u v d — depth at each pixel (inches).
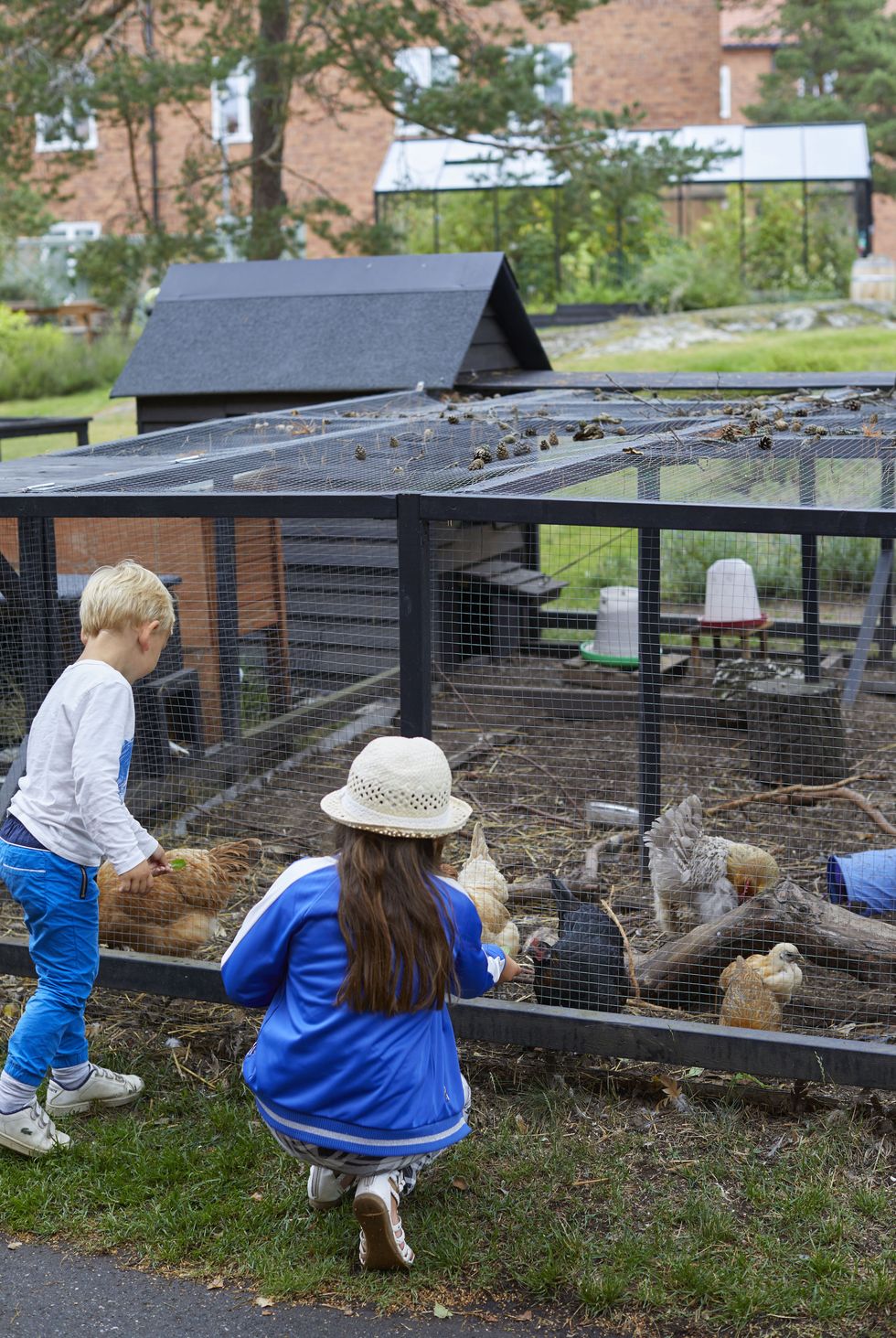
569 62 684.7
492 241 843.4
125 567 135.6
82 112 626.8
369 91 670.5
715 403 275.1
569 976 152.0
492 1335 111.1
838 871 170.7
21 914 188.5
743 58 1151.6
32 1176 132.6
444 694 310.2
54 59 635.5
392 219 848.3
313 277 386.6
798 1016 154.1
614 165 668.7
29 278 1021.8
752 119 1126.4
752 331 786.8
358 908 109.5
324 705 265.3
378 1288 116.8
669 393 349.4
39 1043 134.4
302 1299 116.1
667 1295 114.6
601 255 871.7
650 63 1108.5
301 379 356.2
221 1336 111.6
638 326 789.2
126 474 189.8
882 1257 117.9
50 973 135.9
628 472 193.9
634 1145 135.9
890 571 315.3
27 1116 135.0
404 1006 111.0
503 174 810.8
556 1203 127.1
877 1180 129.2
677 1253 119.0
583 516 141.3
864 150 893.2
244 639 260.1
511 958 162.4
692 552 366.3
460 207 848.3
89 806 127.6
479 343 382.3
